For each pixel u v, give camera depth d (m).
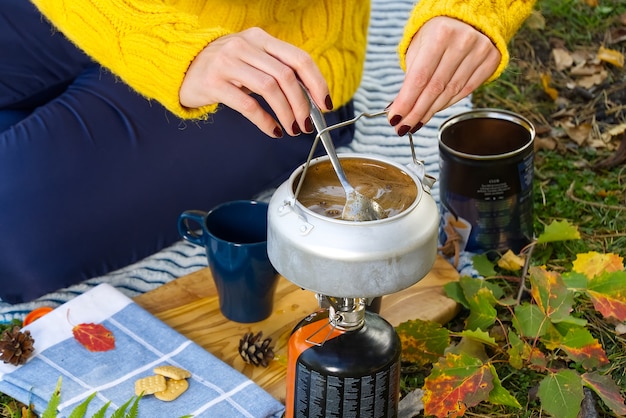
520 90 2.31
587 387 1.41
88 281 1.74
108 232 1.71
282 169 1.93
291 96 1.15
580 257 1.58
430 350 1.44
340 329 1.17
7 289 1.66
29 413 1.26
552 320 1.46
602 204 1.89
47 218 1.64
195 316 1.56
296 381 1.19
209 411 1.32
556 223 1.66
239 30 1.76
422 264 1.06
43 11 1.58
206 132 1.79
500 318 1.58
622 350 1.52
